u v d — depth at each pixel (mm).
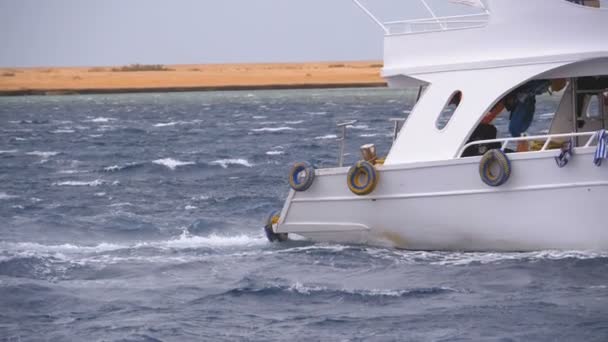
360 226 53469
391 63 53312
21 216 73500
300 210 55312
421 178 51125
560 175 48000
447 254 51562
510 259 49594
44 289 48906
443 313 42938
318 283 48531
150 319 43625
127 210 76125
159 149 137750
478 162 49500
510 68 50000
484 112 50281
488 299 44469
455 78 51250
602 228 47750
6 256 56719
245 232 64438
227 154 124688
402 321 42188
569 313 41938
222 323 42844
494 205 49469
